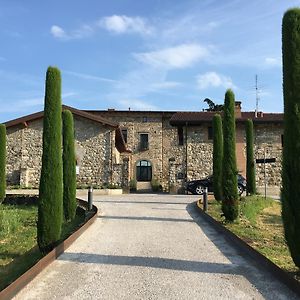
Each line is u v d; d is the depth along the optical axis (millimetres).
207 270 7055
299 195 6215
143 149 39031
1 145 20750
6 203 21750
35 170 29266
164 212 15359
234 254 8328
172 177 29359
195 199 21438
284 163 6473
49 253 7598
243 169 30250
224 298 5590
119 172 28734
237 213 12359
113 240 9742
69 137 13508
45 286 6137
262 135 30609
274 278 6562
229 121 12820
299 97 6367
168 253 8375
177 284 6219
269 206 19188
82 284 6227
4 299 5344
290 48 6488
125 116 39344
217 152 18516
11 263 7934
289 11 6586
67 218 13188
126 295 5703
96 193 26031
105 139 28984
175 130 39250
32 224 13555
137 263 7527
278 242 9516
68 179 13312
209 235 10609
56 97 8719
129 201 19938
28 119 29328
